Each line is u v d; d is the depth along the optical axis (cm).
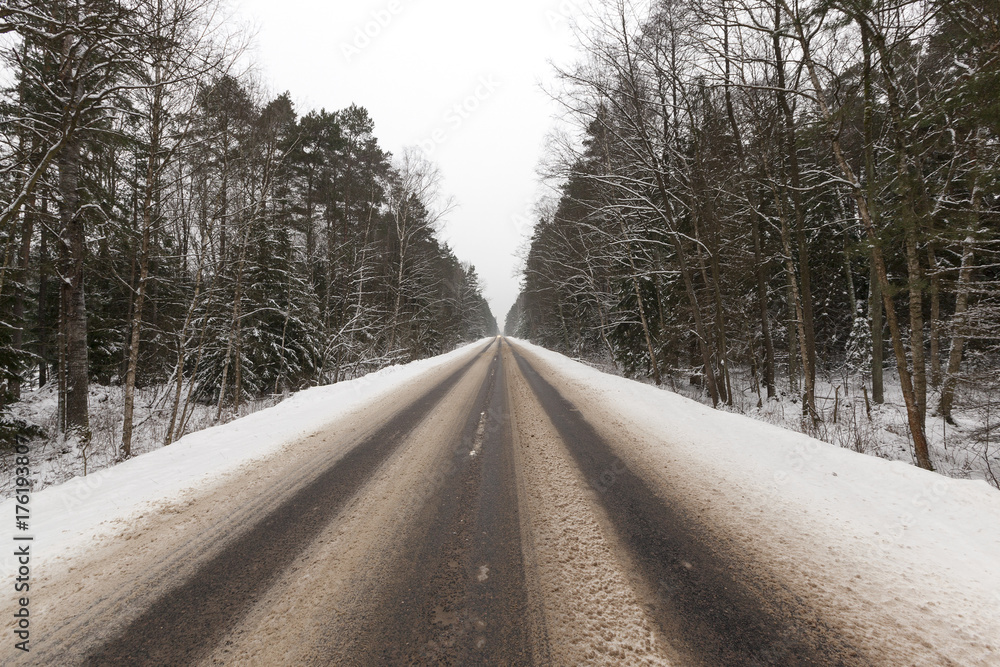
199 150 866
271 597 218
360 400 845
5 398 853
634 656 172
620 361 1672
